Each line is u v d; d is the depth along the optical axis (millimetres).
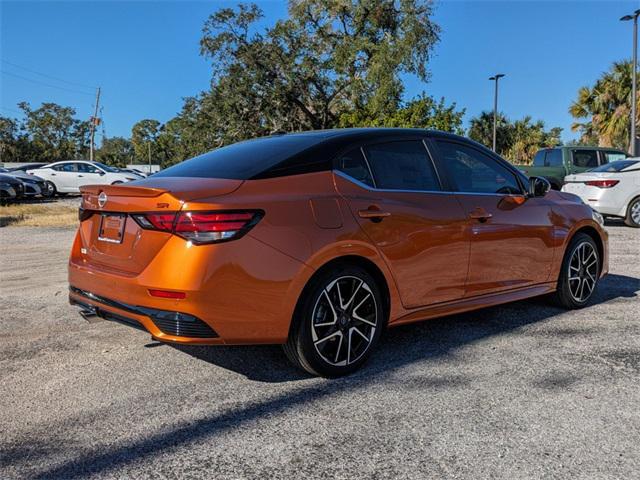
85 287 3580
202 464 2525
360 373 3586
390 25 29375
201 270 2961
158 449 2658
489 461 2523
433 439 2725
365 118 28062
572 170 14812
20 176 20219
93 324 4727
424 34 28531
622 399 3164
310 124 30812
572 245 5066
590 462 2512
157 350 4055
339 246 3361
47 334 4441
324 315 3410
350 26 29922
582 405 3088
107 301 3381
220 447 2672
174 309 2994
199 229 2982
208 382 3463
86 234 3760
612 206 11602
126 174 23672
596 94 30500
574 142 37000
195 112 29859
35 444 2715
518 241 4516
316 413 3020
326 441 2719
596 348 4035
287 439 2742
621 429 2814
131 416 3004
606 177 11641
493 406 3078
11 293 5895
